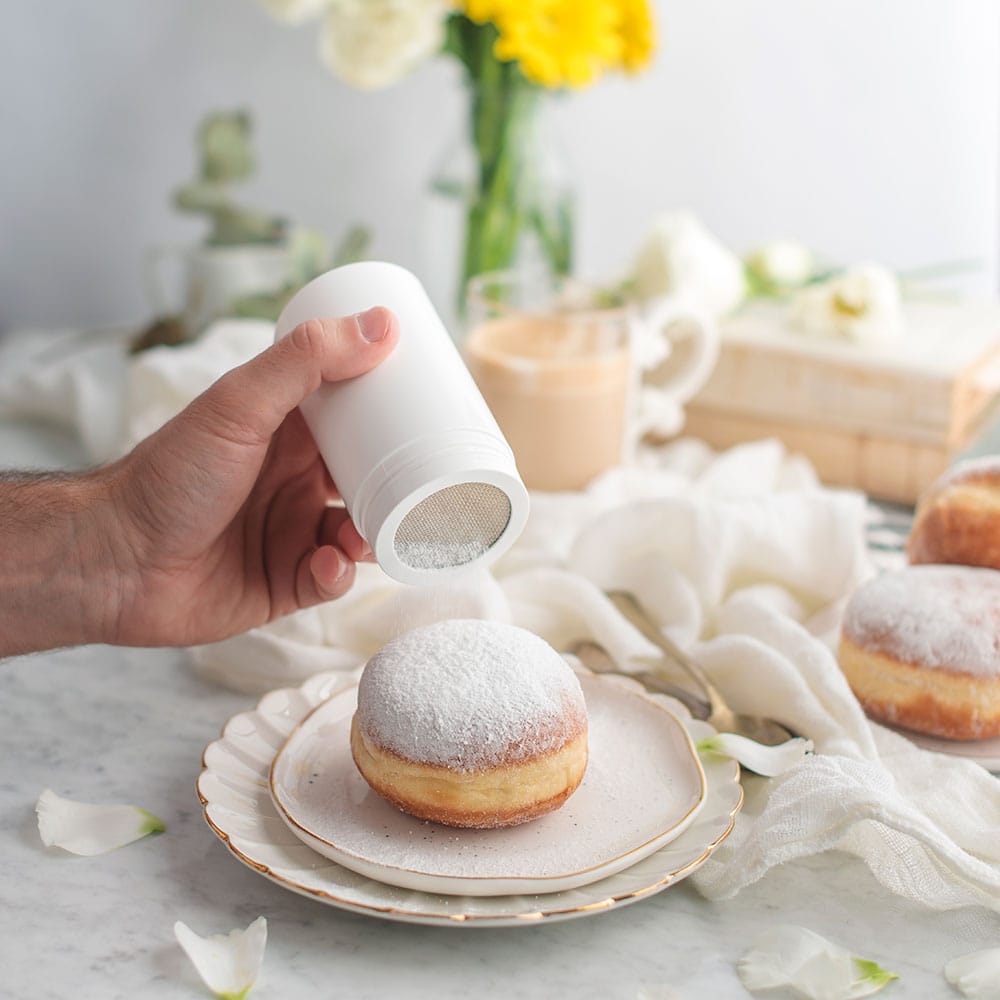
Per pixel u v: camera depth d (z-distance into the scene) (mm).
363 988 624
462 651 681
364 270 709
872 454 1037
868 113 1371
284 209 1514
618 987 626
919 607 762
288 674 805
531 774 658
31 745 771
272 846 666
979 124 1345
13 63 1421
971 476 823
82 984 623
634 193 1482
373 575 842
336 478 684
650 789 696
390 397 666
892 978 624
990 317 1117
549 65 1055
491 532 683
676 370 1052
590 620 826
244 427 707
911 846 670
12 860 688
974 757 741
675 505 869
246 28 1426
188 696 817
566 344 980
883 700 761
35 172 1470
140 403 1053
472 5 1062
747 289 1153
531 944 646
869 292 1046
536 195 1152
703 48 1396
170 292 1502
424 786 657
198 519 736
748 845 657
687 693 784
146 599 762
